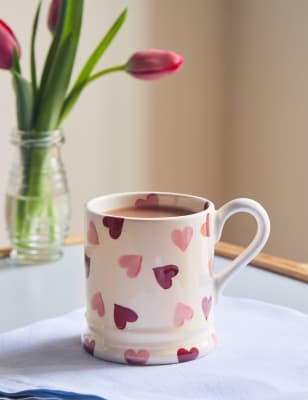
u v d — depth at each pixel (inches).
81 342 30.3
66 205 39.6
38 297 34.8
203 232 29.0
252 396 27.1
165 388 27.6
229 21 65.8
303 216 63.1
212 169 67.9
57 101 38.6
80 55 58.4
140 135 62.7
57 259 39.1
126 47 60.4
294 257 64.3
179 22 62.9
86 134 60.0
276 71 63.2
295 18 61.2
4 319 32.8
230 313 32.2
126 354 28.9
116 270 28.7
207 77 65.5
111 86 60.4
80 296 34.9
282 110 63.2
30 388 27.3
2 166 56.7
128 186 62.9
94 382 27.9
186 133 65.2
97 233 28.9
